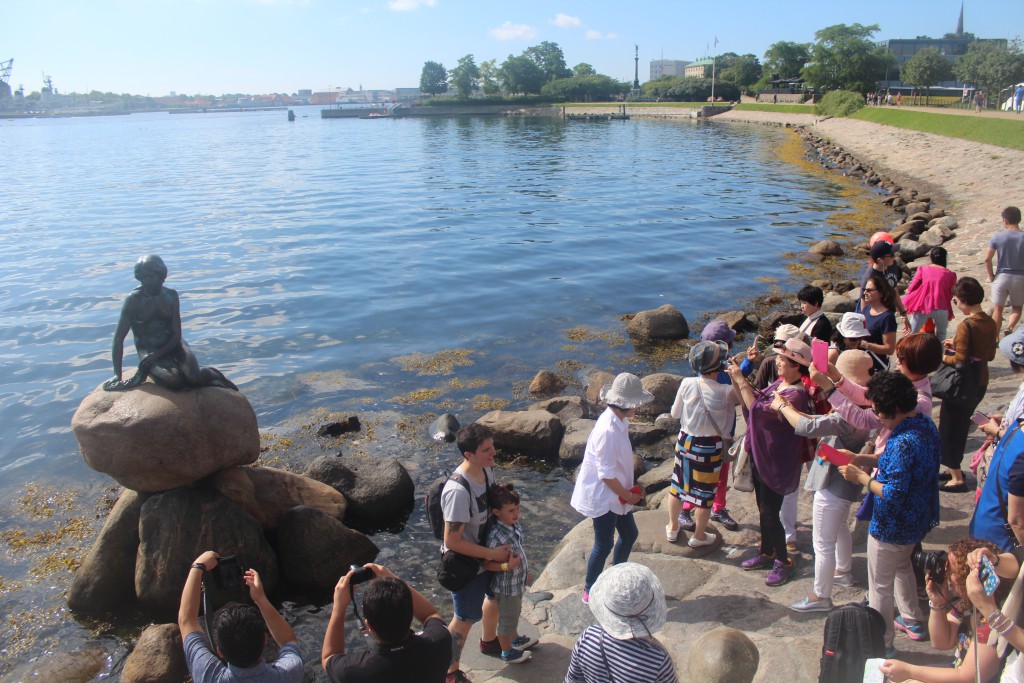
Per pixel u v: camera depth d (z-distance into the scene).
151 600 7.05
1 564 7.91
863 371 5.61
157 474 7.23
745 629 5.52
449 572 4.96
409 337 15.50
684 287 19.11
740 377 5.96
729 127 92.69
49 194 41.50
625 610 3.49
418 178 47.22
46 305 18.36
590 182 43.16
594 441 5.66
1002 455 4.31
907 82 77.38
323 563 7.54
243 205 35.44
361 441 10.75
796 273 20.23
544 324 16.25
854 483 5.27
